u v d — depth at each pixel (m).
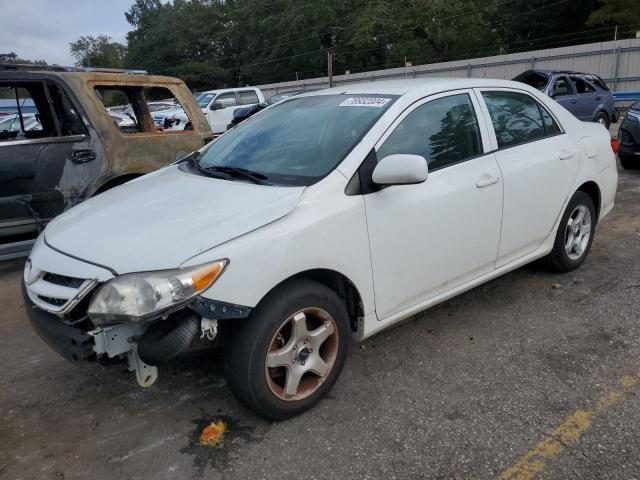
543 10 41.41
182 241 2.47
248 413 2.92
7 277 5.29
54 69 5.60
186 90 6.40
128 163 5.64
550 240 4.30
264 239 2.55
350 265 2.88
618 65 26.45
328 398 3.01
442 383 3.13
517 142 3.93
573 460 2.48
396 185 3.00
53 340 2.58
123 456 2.63
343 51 50.72
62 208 5.28
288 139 3.42
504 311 4.03
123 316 2.31
